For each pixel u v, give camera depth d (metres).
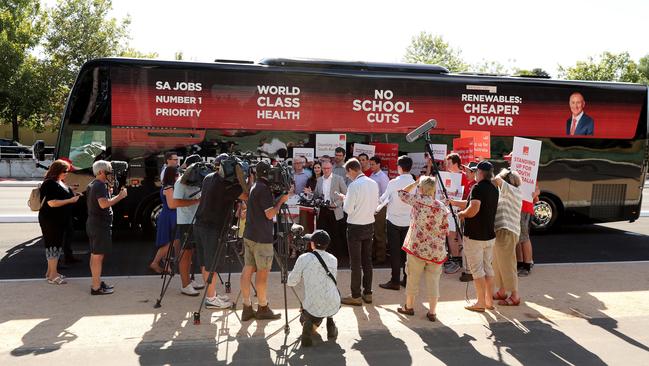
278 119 11.18
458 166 9.26
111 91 10.78
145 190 10.96
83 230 11.75
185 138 10.95
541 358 5.75
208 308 7.12
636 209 13.17
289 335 6.25
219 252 6.71
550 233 13.86
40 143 11.22
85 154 10.79
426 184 6.85
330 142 11.23
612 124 12.86
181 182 7.34
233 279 8.64
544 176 12.63
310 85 11.27
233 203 6.86
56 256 8.08
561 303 7.64
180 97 10.92
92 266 7.51
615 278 9.02
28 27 32.19
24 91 31.44
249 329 6.40
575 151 12.70
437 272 6.86
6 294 7.54
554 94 12.51
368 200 7.31
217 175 6.90
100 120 10.80
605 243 12.47
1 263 9.52
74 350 5.69
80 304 7.16
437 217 6.77
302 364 5.47
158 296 7.59
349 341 6.12
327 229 10.02
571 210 12.90
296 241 7.00
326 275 5.97
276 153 11.18
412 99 11.68
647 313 7.23
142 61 10.84
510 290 7.53
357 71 11.51
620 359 5.74
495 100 12.15
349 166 7.45
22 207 16.92
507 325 6.73
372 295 7.92
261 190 6.57
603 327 6.70
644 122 13.01
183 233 7.62
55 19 34.00
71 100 10.74
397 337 6.27
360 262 7.41
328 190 9.86
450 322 6.81
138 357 5.55
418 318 6.94
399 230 8.10
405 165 8.03
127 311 6.93
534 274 9.27
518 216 7.56
